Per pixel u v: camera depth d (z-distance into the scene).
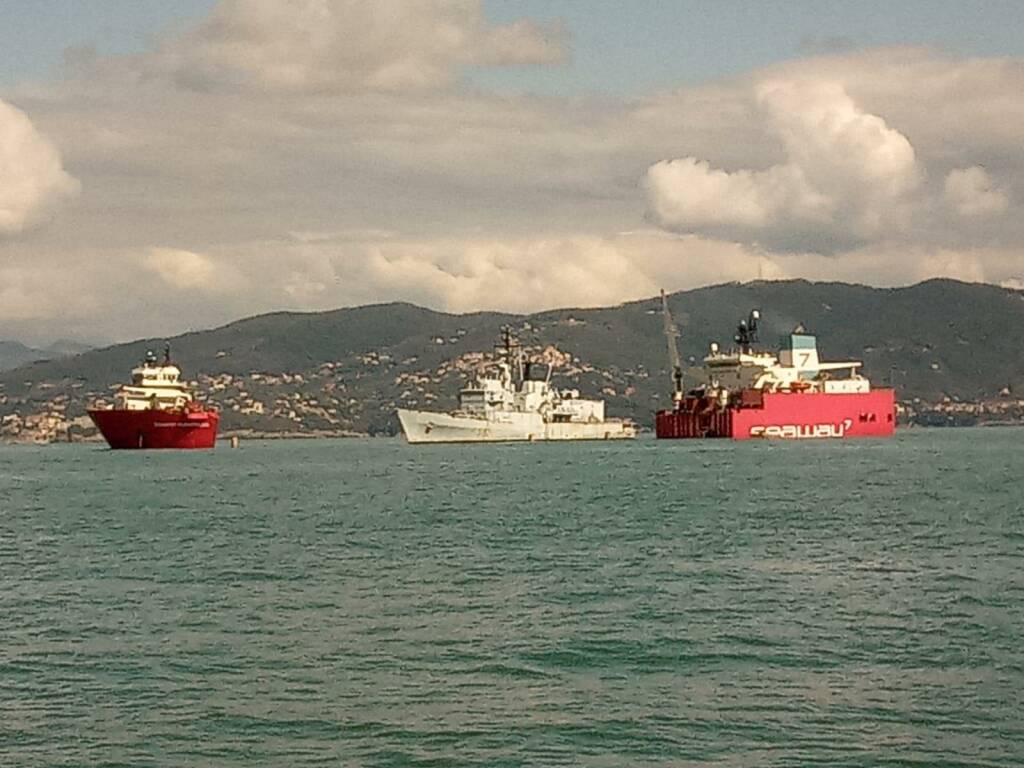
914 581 104.12
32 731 62.38
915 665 73.19
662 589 100.88
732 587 101.56
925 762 56.22
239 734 61.53
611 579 106.94
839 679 70.25
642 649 78.19
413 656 77.12
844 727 61.22
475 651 78.31
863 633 82.06
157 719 64.19
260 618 90.50
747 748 58.38
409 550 130.88
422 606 94.62
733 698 66.69
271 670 74.06
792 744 58.81
